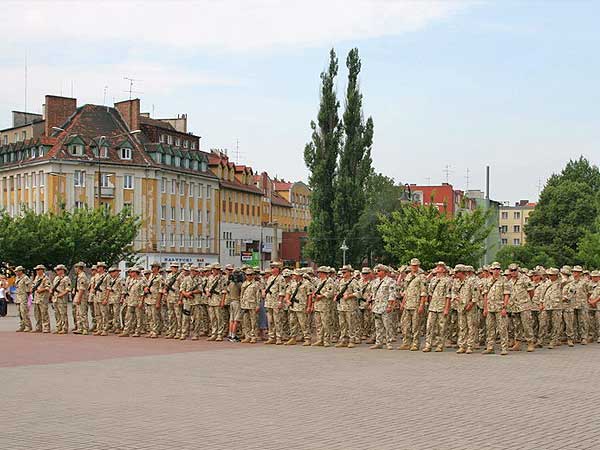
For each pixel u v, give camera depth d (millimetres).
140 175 81875
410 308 25047
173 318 29547
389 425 12281
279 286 26938
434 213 49656
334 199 66500
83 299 31703
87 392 15531
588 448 10758
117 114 85812
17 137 93188
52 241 62375
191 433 11633
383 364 20594
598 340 29047
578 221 87812
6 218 63281
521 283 25062
